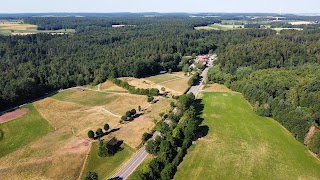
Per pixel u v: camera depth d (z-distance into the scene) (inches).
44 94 7180.1
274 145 4375.0
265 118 5354.3
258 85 6259.8
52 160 4028.1
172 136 4146.2
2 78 7081.7
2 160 4111.7
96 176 3425.2
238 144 4384.8
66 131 4960.6
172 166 3668.8
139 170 3523.6
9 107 6309.1
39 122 5418.3
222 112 5644.7
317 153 4072.3
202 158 3978.8
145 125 4965.6
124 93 6934.1
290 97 5506.9
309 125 4434.1
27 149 4389.8
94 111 5866.1
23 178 3663.9
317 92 5324.8
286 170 3757.4
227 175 3619.6
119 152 4165.8
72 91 7313.0
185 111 5172.2
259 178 3580.2
